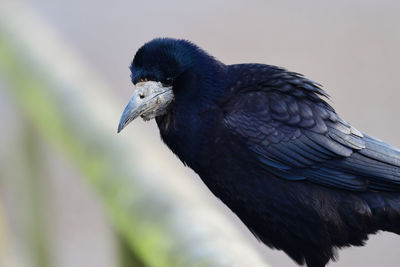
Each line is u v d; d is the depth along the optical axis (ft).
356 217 33.50
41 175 40.50
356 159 33.50
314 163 33.42
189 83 33.53
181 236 24.68
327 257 33.96
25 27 44.68
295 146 33.37
